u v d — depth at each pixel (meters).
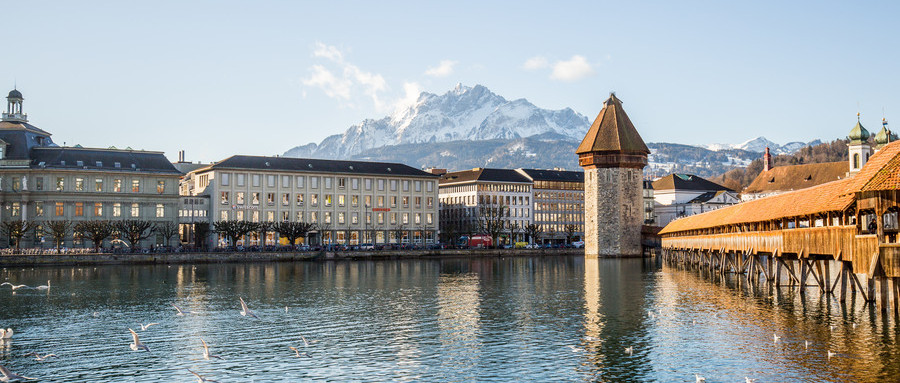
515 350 49.81
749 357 46.25
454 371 44.47
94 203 164.12
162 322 61.72
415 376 43.50
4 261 131.25
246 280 102.12
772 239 78.75
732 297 74.38
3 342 53.34
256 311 68.12
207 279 103.75
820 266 73.94
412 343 52.47
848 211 58.59
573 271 121.75
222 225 164.50
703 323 58.22
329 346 51.56
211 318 63.91
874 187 49.88
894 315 55.66
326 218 191.12
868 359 44.75
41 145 170.38
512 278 105.62
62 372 44.84
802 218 71.31
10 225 148.38
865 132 177.75
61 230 150.12
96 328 58.94
